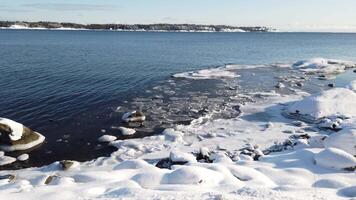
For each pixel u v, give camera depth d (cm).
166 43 11544
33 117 2525
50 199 943
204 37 18600
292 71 4819
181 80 3994
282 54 7825
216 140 2047
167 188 1071
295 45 11500
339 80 4181
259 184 1152
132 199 914
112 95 3212
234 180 1179
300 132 2175
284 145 1847
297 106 2553
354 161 1323
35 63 5162
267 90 3516
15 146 1952
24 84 3566
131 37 16288
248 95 3269
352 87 3294
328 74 4612
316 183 1159
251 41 14150
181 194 948
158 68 4994
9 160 1811
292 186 1051
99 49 8206
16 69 4512
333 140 1650
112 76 4191
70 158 1866
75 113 2638
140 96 3192
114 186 1088
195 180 1123
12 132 1953
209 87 3619
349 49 9706
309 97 2630
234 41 13888
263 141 2006
